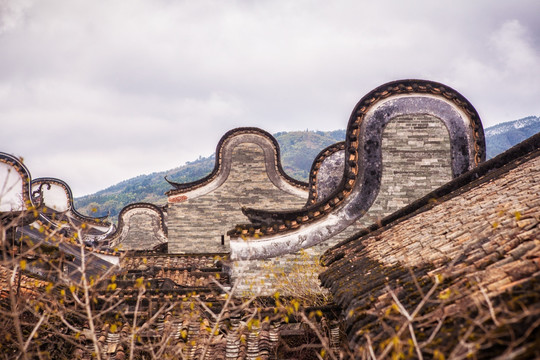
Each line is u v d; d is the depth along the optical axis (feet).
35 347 28.22
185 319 35.06
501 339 14.46
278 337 34.83
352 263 34.60
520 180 33.22
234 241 49.80
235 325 34.88
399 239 35.09
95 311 32.68
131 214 131.23
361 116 52.42
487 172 41.86
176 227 90.99
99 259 49.06
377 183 51.78
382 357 17.11
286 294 44.52
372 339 19.65
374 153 52.16
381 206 51.57
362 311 23.32
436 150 52.60
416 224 37.09
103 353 30.78
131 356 26.25
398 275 26.66
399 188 51.93
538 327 13.82
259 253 49.57
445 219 33.96
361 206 51.26
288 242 49.88
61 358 29.96
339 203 51.03
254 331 33.63
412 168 52.21
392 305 20.98
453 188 42.09
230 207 91.50
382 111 52.65
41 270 34.81
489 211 29.48
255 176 91.97
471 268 21.76
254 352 34.09
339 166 73.92
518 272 18.25
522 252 20.53
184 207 91.30
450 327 17.29
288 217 50.06
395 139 52.49
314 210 50.47
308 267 48.55
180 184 91.25
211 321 35.65
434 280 22.76
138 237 130.62
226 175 91.86
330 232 50.39
